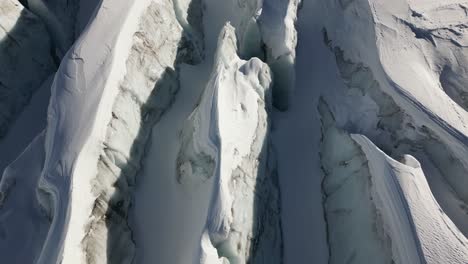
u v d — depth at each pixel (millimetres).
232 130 9820
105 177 9102
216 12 16641
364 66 12953
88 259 7891
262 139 11047
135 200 10109
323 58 14703
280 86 13453
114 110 9828
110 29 10789
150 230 9711
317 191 12023
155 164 10992
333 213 11180
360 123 12219
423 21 13102
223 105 10047
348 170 11203
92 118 9211
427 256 8391
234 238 8516
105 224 8688
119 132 9875
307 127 13320
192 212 9508
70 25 16000
